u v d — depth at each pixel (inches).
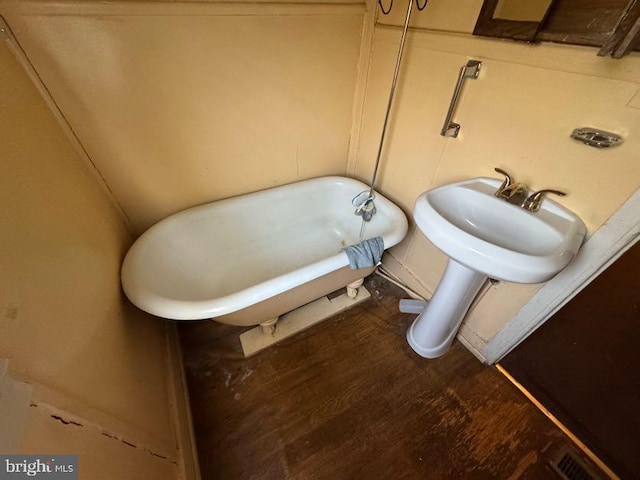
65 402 20.2
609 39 24.1
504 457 41.3
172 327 53.4
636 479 37.9
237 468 39.7
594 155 30.1
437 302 46.9
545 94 32.4
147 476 27.9
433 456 41.3
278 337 54.4
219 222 55.9
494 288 46.1
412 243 61.2
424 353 52.7
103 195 43.1
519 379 49.6
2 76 26.9
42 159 28.9
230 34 42.0
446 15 39.2
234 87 46.6
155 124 43.7
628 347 49.6
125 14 34.8
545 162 34.7
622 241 30.2
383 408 46.1
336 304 61.3
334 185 65.7
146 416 32.5
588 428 43.0
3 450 13.7
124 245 45.3
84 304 27.4
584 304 54.2
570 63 29.3
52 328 21.5
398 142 55.5
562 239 31.4
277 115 53.4
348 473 39.6
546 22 29.8
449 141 45.6
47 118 33.4
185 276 51.4
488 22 33.9
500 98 36.7
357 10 48.9
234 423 43.9
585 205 32.4
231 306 35.9
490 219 39.2
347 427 43.9
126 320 37.1
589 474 39.3
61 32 32.6
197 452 40.7
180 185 51.2
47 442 17.2
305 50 48.9
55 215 27.6
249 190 59.6
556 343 51.7
